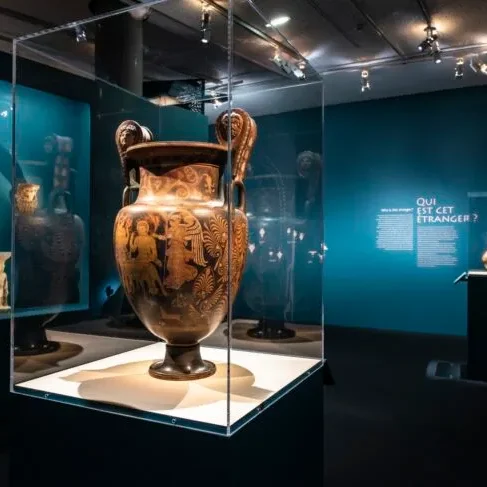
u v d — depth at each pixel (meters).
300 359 2.02
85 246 2.29
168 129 2.29
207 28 1.59
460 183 5.74
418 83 5.42
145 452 1.42
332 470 2.58
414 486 2.42
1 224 2.66
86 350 2.14
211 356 2.02
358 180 6.27
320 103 2.20
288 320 2.12
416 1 3.46
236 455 1.32
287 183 2.21
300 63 1.91
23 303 1.96
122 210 1.66
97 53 2.03
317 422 1.94
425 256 5.94
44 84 2.17
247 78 1.95
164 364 1.75
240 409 1.42
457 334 5.81
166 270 1.53
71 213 2.27
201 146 1.59
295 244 2.19
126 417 1.44
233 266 1.62
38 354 1.96
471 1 3.47
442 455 2.76
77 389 1.64
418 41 4.16
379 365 4.51
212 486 1.32
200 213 1.54
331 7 3.54
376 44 4.20
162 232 1.52
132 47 1.93
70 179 2.27
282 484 1.60
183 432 1.36
